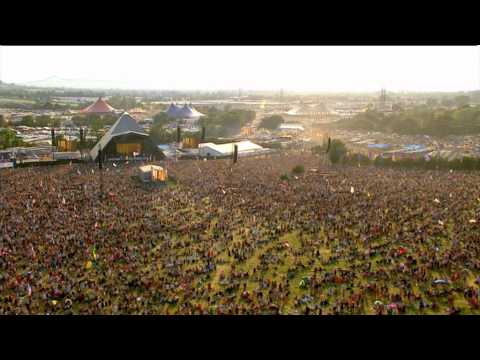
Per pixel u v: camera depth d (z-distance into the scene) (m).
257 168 113.19
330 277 48.09
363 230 63.59
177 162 119.75
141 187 87.62
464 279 48.44
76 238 57.94
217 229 63.66
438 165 118.50
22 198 75.94
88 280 46.81
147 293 44.59
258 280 48.03
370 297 44.50
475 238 60.41
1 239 56.59
